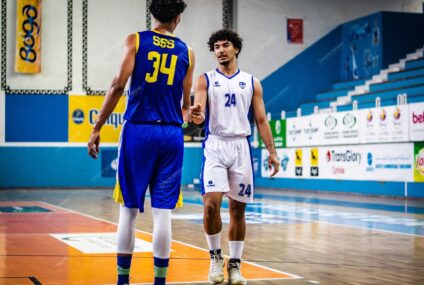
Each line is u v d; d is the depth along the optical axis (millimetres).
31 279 4523
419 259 5758
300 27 22297
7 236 7270
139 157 3658
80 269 4961
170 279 4594
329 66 22578
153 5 3811
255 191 18516
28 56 20281
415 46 20812
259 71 22016
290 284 4473
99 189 20672
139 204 3648
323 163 17297
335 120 16562
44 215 10336
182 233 7727
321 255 5969
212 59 21969
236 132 4477
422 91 16625
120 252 3695
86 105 20906
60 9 20781
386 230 8203
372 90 19312
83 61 20953
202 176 4496
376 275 4887
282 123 19109
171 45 3758
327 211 11336
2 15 20188
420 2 23203
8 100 20266
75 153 20781
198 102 4438
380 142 14984
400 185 14633
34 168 20453
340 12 22609
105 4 21141
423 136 13625
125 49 3658
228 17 22031
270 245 6668
